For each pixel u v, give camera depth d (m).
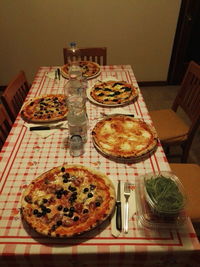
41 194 0.97
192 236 0.84
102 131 1.30
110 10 2.86
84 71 1.96
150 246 0.82
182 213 0.90
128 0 2.79
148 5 2.84
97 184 1.00
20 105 1.80
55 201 0.94
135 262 0.85
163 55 3.25
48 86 1.78
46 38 3.04
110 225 0.88
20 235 0.85
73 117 1.20
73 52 2.21
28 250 0.81
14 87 1.71
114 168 1.11
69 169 1.06
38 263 0.84
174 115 2.00
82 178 1.03
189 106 1.84
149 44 3.14
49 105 1.52
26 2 2.76
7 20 2.88
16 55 3.17
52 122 1.40
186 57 3.32
